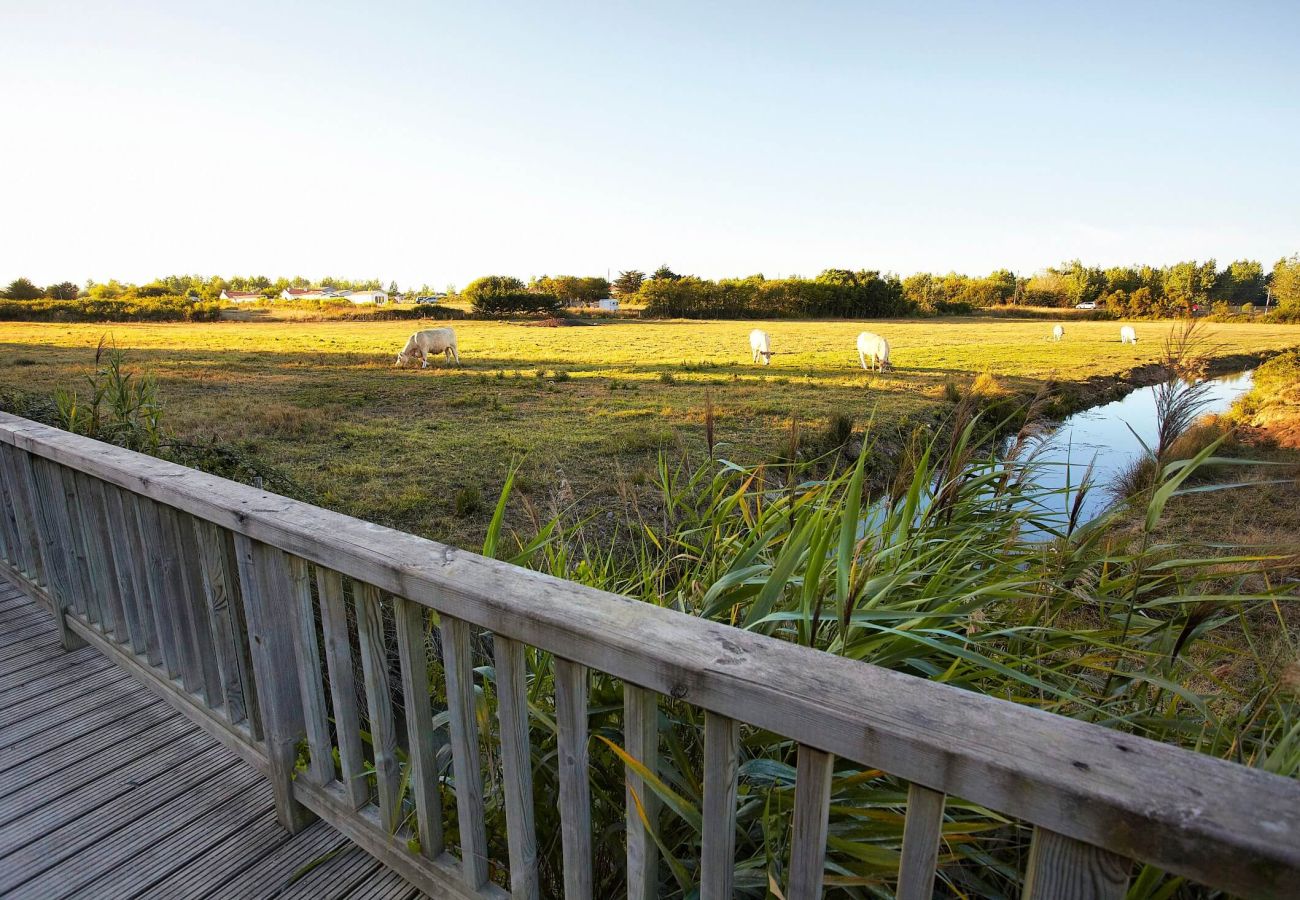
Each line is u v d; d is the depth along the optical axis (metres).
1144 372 20.16
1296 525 6.16
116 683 2.34
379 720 1.37
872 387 17.11
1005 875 1.32
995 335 38.69
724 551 2.07
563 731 1.01
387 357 24.56
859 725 0.69
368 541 1.26
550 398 15.27
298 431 11.09
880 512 2.01
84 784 1.85
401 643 1.23
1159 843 0.55
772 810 1.21
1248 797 0.56
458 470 8.85
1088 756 0.61
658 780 0.92
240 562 1.53
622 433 11.02
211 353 23.89
